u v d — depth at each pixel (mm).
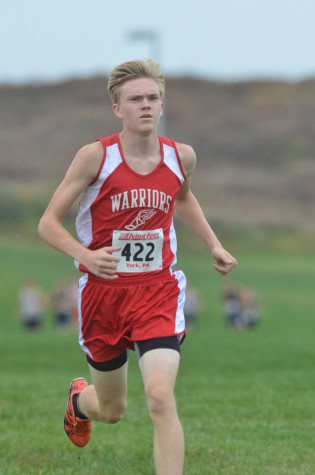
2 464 15000
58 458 15688
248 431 18172
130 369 34938
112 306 12328
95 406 13547
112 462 15469
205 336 57281
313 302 95250
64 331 65375
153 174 12172
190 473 14477
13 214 198125
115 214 12133
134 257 12289
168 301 12297
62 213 12000
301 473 14375
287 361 37250
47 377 29062
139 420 19719
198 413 20516
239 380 28078
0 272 121562
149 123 11992
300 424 19062
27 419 19609
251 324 65562
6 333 63188
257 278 128250
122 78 12133
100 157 12031
